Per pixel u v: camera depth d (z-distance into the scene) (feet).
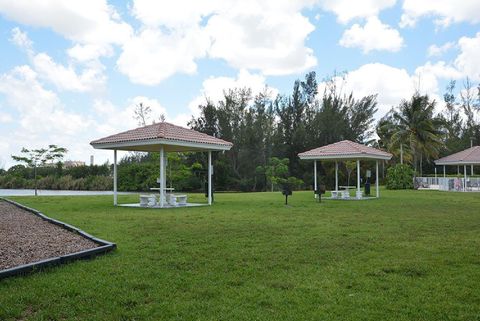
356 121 180.24
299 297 17.51
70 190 142.72
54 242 27.73
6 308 15.71
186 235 32.04
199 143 61.87
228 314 15.51
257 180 150.41
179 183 138.41
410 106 144.15
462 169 189.47
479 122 219.82
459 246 28.17
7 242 27.30
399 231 34.86
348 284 19.35
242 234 32.63
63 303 16.49
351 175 150.61
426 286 19.06
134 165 140.46
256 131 160.35
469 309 16.20
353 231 34.71
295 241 29.68
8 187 153.48
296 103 182.70
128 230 34.53
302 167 164.76
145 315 15.40
